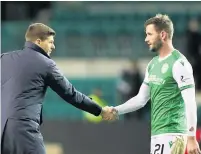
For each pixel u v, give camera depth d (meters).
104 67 56.62
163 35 16.89
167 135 16.52
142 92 18.38
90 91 52.50
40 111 17.47
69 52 57.72
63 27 58.34
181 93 16.39
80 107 18.28
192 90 16.28
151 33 17.02
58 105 49.34
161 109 16.69
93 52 57.88
